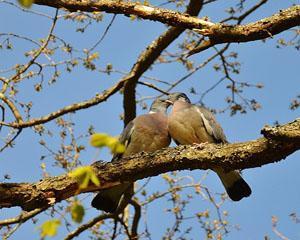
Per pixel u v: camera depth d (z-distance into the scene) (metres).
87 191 8.80
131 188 13.91
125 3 10.81
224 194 13.20
